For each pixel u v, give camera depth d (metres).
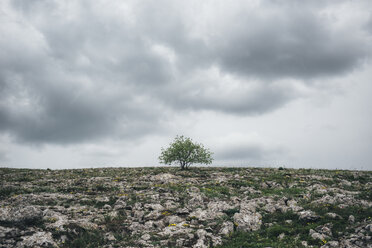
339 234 15.61
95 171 44.28
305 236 15.78
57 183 31.83
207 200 24.34
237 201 23.78
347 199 21.05
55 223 16.73
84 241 15.45
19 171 42.91
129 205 22.56
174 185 30.23
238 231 17.39
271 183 31.27
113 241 15.92
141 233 17.16
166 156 45.59
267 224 18.36
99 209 21.73
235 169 46.16
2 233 14.61
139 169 47.25
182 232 16.94
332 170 40.53
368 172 36.62
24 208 17.33
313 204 20.94
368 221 16.27
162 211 21.17
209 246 15.10
